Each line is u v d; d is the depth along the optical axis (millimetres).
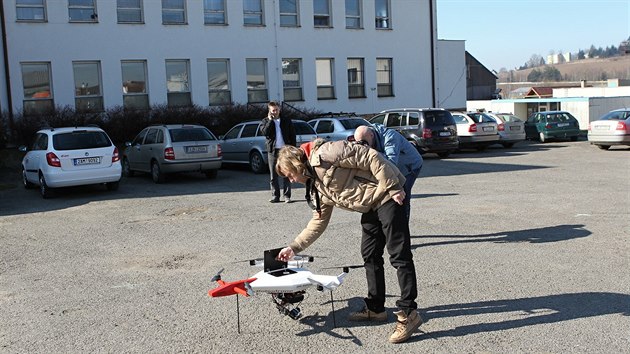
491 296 5969
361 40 32469
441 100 38688
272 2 29766
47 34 24984
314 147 5055
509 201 11547
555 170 16688
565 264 7031
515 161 19656
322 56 31297
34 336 5371
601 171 16094
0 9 24000
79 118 23359
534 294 5984
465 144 24109
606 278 6441
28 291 6715
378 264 5332
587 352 4629
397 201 4848
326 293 6242
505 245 8016
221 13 28766
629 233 8508
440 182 14859
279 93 30203
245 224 10094
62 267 7711
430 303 5840
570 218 9672
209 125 25984
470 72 58812
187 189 15102
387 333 5160
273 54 29938
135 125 24219
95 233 9820
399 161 6707
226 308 5922
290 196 12281
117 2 26406
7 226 10797
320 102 31391
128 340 5207
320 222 5285
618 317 5312
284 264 5348
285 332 5262
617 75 177125
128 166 18406
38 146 15039
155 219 10883
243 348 4953
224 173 18734
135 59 26812
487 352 4699
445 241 8344
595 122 22906
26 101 24844
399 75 33938
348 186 4977
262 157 18047
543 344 4805
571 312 5469
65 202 13562
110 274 7293
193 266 7531
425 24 34531
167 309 5949
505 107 39938
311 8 30844
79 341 5223
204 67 28312
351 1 32312
